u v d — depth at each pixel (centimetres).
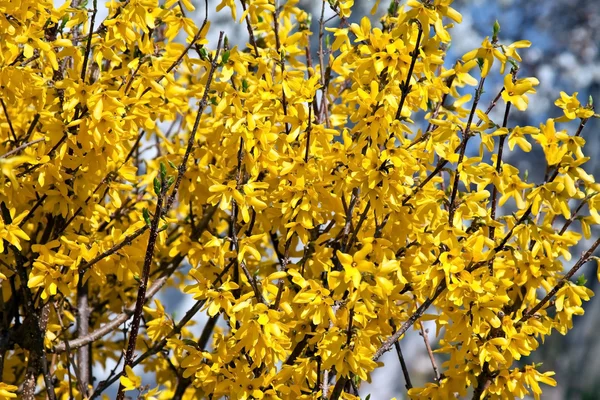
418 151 230
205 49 240
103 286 337
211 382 244
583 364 872
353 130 234
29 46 227
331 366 230
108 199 382
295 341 253
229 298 223
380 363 231
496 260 232
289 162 241
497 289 229
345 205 247
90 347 317
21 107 304
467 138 219
